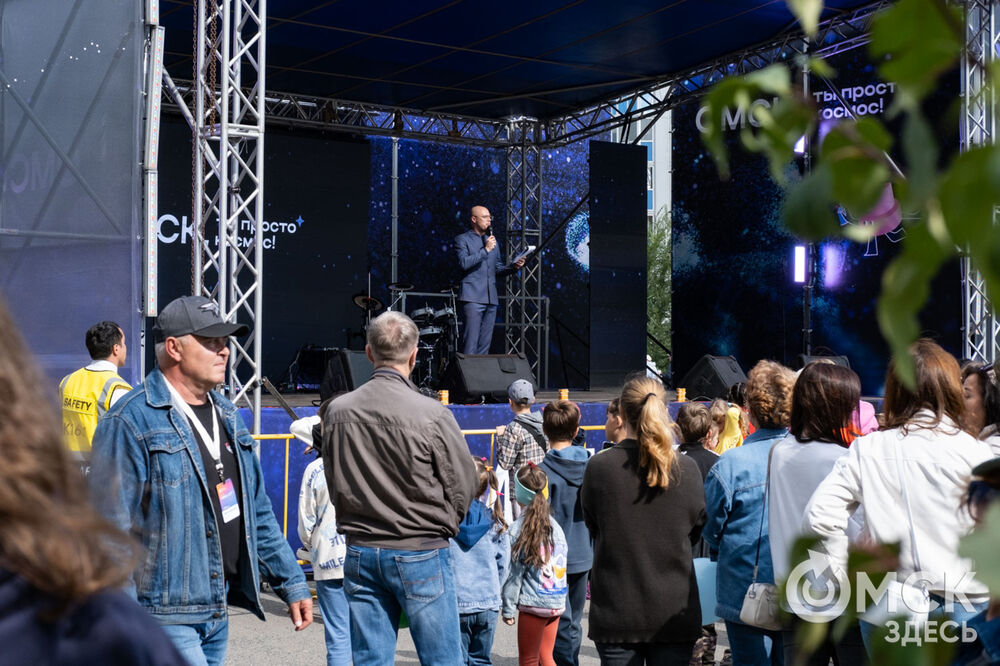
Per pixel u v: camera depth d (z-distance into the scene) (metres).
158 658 0.75
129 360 6.29
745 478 3.48
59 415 0.76
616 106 17.02
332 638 4.91
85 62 6.27
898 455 2.54
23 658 0.68
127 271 6.29
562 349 18.14
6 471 0.68
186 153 14.65
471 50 13.84
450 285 17.69
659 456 3.54
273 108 16.19
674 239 15.37
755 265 14.36
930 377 2.59
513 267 14.64
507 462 6.43
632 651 3.63
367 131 16.62
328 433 3.55
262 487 3.26
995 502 0.33
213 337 2.97
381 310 15.32
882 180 0.33
